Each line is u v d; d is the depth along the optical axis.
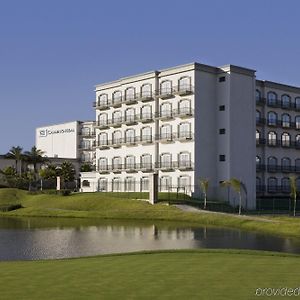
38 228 51.12
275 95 95.12
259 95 92.69
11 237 42.31
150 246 35.56
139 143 93.19
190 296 14.76
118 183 97.38
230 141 83.19
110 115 100.56
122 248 34.69
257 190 90.94
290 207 84.12
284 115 96.81
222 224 53.53
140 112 93.75
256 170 90.75
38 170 120.56
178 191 84.69
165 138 88.25
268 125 93.38
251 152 86.06
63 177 115.62
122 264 21.16
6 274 18.78
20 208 76.31
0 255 31.72
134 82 95.00
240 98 85.19
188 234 44.53
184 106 85.19
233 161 83.31
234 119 84.00
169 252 26.41
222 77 85.31
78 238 41.31
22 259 29.83
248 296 14.70
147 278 17.55
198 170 82.94
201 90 84.31
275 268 19.66
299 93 99.50
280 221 51.72
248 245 36.50
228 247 35.09
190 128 83.94
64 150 132.50
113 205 73.00
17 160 120.88
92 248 34.78
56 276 18.20
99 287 16.14
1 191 89.44
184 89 84.75
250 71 86.75
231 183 71.38
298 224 48.16
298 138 99.12
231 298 14.48
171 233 45.44
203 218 57.12
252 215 65.56
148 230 48.38
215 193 84.38
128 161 96.00
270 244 37.25
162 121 89.69
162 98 89.38
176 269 19.50
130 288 15.92
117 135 99.06
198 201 77.31
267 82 93.75
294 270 19.16
